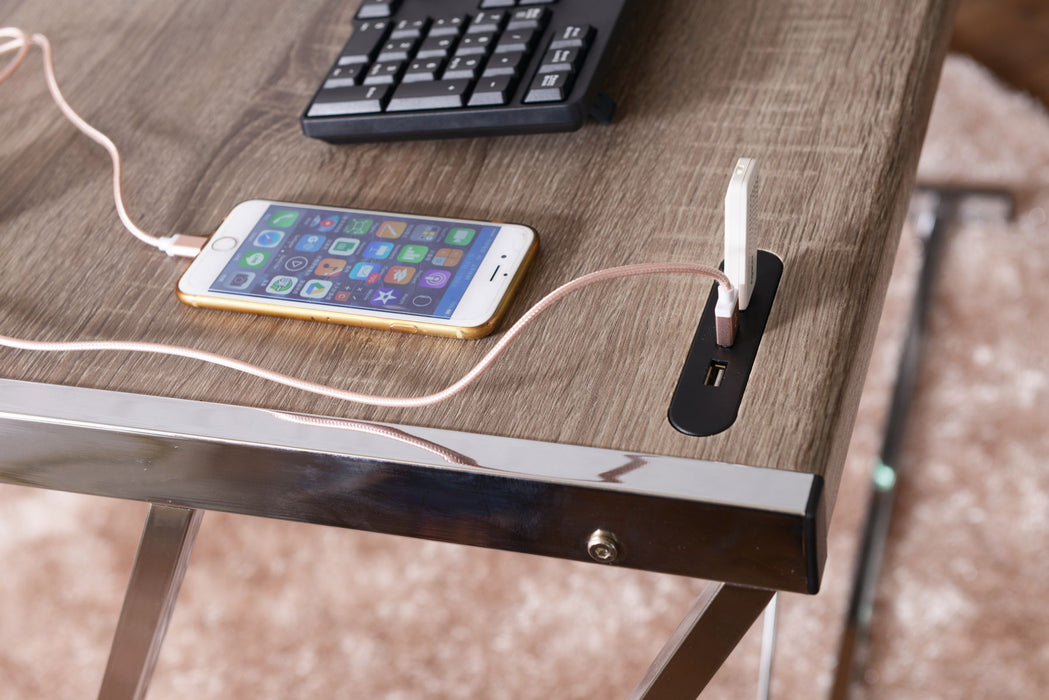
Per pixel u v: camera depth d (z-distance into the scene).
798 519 0.35
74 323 0.46
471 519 0.40
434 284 0.44
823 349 0.40
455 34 0.53
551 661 0.96
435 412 0.40
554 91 0.49
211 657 1.00
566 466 0.38
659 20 0.56
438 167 0.51
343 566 1.04
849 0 0.55
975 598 0.96
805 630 0.94
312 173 0.52
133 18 0.63
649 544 0.38
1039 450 1.05
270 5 0.62
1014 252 1.21
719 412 0.39
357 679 0.97
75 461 0.44
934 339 1.15
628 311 0.43
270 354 0.43
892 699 0.91
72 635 1.03
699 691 0.45
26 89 0.59
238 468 0.42
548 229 0.47
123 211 0.50
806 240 0.44
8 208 0.52
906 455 1.06
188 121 0.56
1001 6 1.46
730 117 0.51
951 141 1.31
